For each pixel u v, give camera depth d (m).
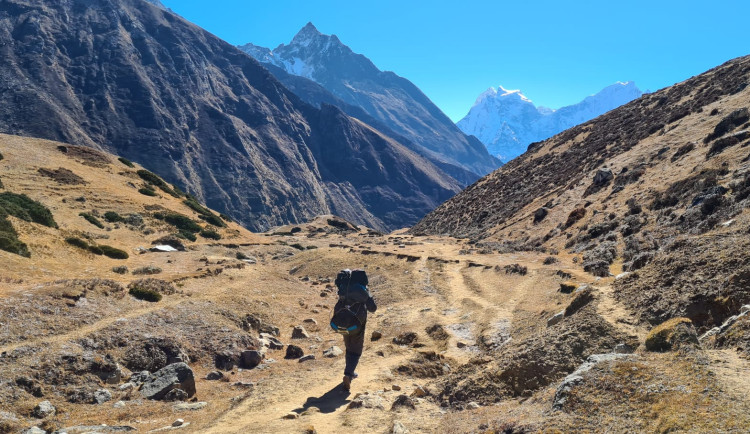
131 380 12.00
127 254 30.58
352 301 9.15
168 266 28.95
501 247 46.75
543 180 75.50
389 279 33.59
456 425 6.05
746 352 5.41
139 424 8.81
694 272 8.84
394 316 21.84
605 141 70.69
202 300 19.17
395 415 6.90
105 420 9.28
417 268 36.12
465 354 14.75
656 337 6.12
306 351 16.72
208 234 52.69
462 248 50.94
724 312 7.63
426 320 20.14
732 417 3.95
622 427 4.39
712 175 29.20
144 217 48.41
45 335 12.92
